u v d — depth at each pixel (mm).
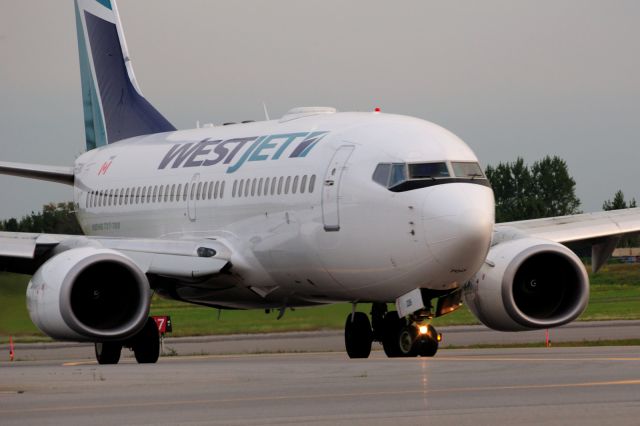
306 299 89812
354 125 85562
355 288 82375
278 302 93062
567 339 108000
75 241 90875
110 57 126938
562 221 93000
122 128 124125
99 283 84312
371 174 79875
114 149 119625
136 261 88812
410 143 79938
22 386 57875
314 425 39656
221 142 100125
